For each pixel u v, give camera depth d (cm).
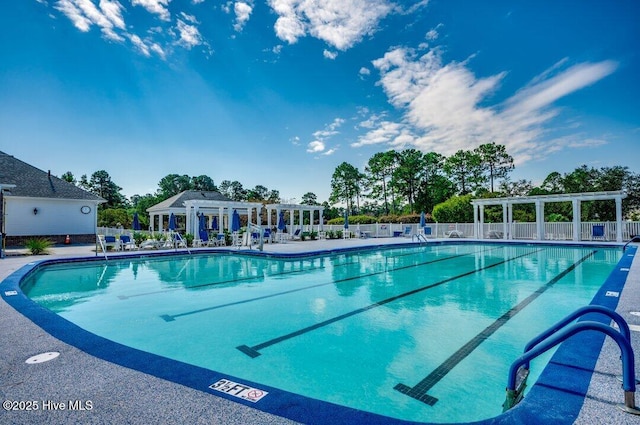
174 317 548
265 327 494
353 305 622
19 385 239
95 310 593
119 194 7069
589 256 1366
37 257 1178
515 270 1047
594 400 206
